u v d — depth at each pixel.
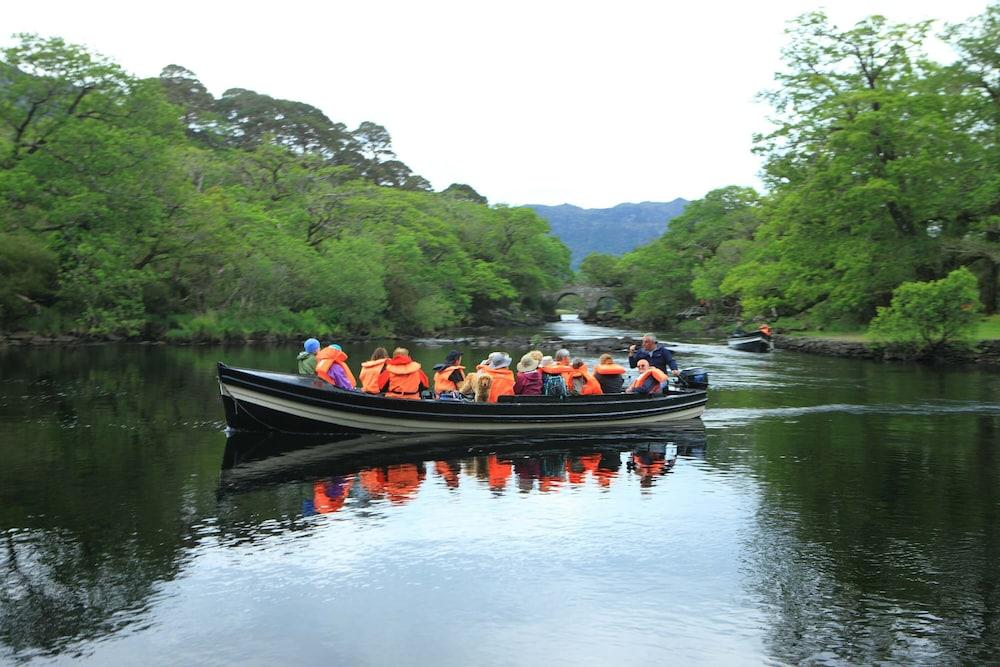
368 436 14.84
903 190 42.19
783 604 7.08
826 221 44.25
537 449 13.97
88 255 40.28
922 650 6.23
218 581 7.48
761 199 70.50
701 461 13.02
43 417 16.52
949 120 42.25
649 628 6.61
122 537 8.70
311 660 6.00
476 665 5.96
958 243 41.09
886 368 31.44
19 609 6.83
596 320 98.19
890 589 7.43
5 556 8.06
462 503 10.23
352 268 53.41
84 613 6.76
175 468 11.98
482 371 15.83
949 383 25.59
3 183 38.25
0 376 24.30
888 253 42.50
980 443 14.80
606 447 14.22
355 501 10.27
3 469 11.82
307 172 68.25
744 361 34.94
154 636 6.35
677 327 72.62
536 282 95.38
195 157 58.84
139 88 44.19
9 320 38.91
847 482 11.57
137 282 42.00
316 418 14.50
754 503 10.35
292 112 125.56
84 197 40.47
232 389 14.25
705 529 9.19
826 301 46.94
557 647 6.25
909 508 10.14
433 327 62.56
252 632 6.45
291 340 47.91
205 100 116.88
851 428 16.55
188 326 44.34
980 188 40.22
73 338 40.75
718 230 81.38
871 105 43.47
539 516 9.67
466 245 88.38
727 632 6.53
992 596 7.27
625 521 9.51
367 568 7.88
